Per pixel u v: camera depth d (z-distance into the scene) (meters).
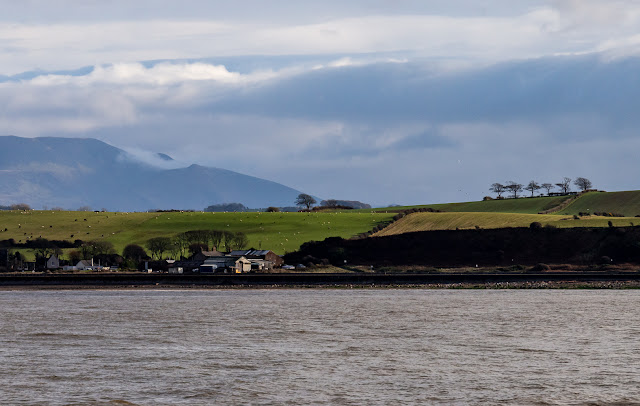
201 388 82.94
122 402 76.12
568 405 75.50
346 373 91.38
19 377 89.06
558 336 124.25
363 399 77.69
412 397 78.56
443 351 108.38
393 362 99.00
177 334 128.12
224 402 76.62
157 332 131.00
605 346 112.88
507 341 118.56
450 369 93.94
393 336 124.94
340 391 81.25
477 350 109.25
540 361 99.75
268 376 89.50
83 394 80.00
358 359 101.50
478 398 78.12
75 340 121.00
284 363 98.31
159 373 91.50
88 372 92.19
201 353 106.94
